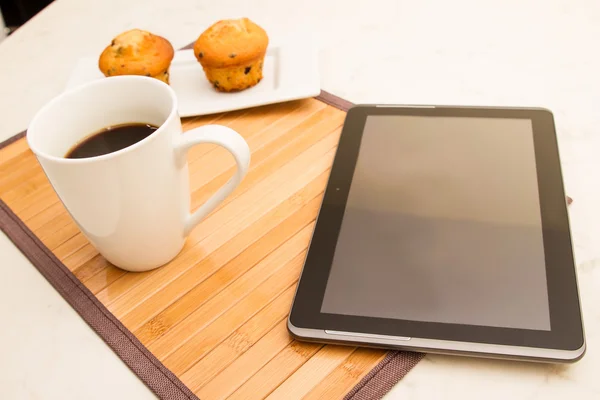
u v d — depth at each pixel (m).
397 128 0.72
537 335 0.48
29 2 1.66
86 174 0.50
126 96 0.61
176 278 0.61
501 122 0.71
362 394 0.49
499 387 0.49
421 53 0.94
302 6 1.10
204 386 0.51
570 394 0.48
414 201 0.62
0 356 0.56
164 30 1.07
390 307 0.52
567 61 0.88
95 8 1.16
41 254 0.65
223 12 1.11
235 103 0.83
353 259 0.57
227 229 0.66
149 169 0.53
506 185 0.62
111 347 0.55
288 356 0.52
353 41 0.99
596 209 0.64
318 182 0.71
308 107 0.83
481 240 0.57
